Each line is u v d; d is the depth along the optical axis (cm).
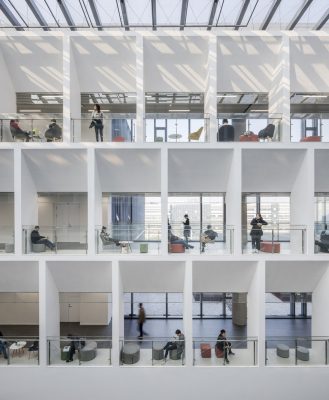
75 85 916
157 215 1024
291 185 950
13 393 824
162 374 824
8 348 835
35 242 856
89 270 880
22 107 1066
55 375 823
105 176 938
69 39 860
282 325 1270
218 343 863
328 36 877
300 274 894
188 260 833
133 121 859
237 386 824
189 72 941
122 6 1066
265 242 866
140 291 948
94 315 1238
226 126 852
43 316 831
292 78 935
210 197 1038
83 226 869
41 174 922
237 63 927
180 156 880
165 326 1237
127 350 853
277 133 859
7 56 909
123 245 858
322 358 862
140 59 859
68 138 841
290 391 823
